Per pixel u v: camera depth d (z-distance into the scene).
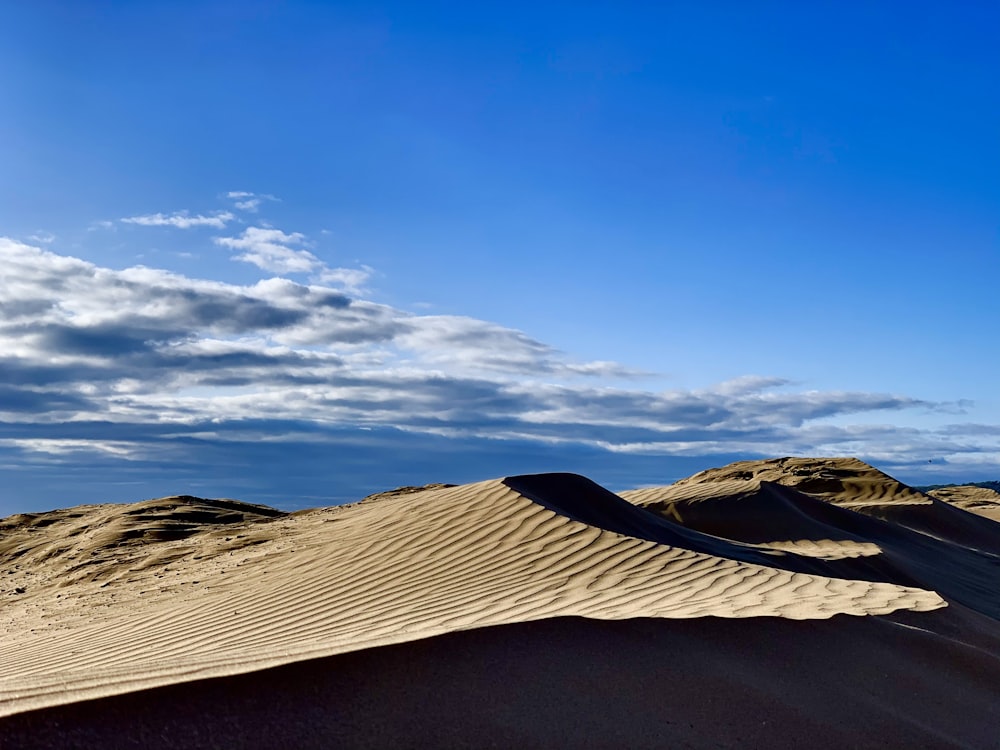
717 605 7.02
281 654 4.62
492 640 4.95
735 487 23.30
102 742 3.46
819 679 5.50
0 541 22.02
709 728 4.51
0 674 7.72
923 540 22.84
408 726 3.98
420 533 11.53
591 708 4.44
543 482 13.85
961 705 5.63
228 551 14.99
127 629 9.12
